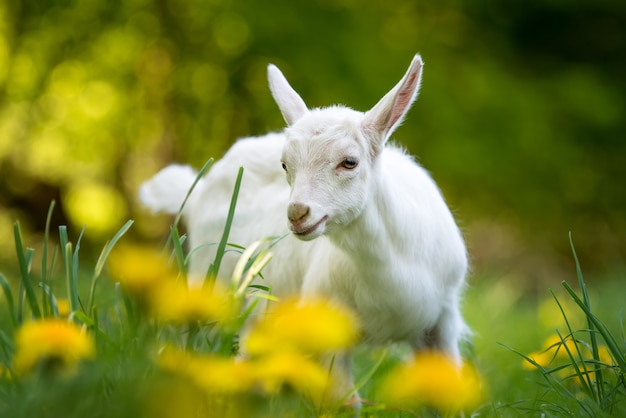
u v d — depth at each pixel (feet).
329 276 22.22
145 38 59.67
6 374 15.57
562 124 64.54
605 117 64.03
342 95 57.00
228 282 26.11
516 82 63.52
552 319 36.14
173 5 59.52
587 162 66.59
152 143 63.46
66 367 12.24
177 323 13.01
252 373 11.30
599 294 43.11
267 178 26.27
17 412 12.09
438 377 9.89
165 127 60.80
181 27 59.67
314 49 57.57
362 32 59.36
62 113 61.72
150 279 12.26
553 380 17.90
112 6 59.16
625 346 20.16
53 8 59.57
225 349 14.71
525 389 23.39
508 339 32.78
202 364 11.19
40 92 59.88
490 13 66.90
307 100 57.36
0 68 60.95
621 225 71.77
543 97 63.67
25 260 16.15
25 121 61.93
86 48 59.77
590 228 71.82
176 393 10.84
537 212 66.74
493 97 60.90
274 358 11.13
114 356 14.32
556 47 70.95
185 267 16.40
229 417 11.62
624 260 73.51
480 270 71.05
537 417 18.24
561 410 17.72
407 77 20.98
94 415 12.15
